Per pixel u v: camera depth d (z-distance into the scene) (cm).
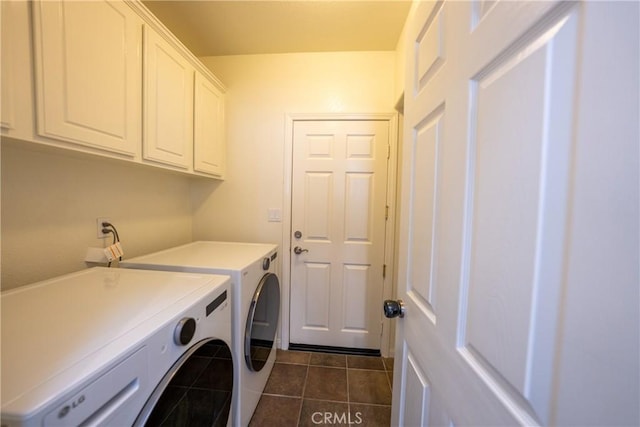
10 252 93
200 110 160
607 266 26
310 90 193
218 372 94
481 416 44
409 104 86
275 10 148
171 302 78
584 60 28
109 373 50
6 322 64
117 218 134
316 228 199
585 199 28
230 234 203
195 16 153
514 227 38
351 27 163
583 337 28
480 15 48
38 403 40
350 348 201
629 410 24
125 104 103
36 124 74
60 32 78
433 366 64
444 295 58
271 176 199
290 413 139
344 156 194
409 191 84
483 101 46
